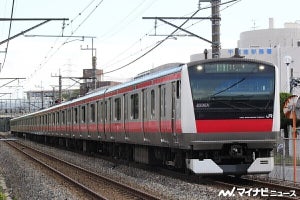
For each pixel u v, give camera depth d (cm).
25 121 7781
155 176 2044
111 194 1662
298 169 2134
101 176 2064
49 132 5269
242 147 1736
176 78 1784
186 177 1950
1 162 3183
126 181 1998
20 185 1927
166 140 1934
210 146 1695
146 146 2328
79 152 4003
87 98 3416
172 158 2041
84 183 2003
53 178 2209
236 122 1706
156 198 1399
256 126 1714
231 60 1725
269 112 1727
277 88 1742
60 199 1552
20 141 7150
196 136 1691
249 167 1733
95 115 3162
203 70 1712
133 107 2353
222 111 1705
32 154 4016
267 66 1742
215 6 2308
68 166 2809
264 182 1742
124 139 2538
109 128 2811
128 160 2650
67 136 4238
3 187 1888
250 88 1725
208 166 1719
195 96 1702
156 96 2020
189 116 1700
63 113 4425
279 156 2434
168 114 1878
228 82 1717
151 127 2089
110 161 2975
